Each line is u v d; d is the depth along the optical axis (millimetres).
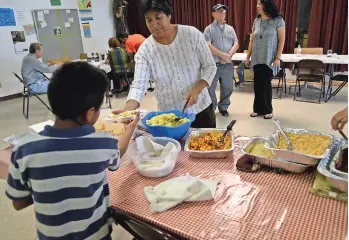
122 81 5613
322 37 5332
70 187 829
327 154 1097
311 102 4363
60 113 810
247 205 982
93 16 7047
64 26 6480
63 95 789
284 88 5191
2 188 2533
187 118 1581
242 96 4957
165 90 1791
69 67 820
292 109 4113
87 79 807
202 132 1505
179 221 930
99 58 6207
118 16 7320
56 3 6270
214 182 1115
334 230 843
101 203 942
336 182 969
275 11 3381
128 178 1202
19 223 2096
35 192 830
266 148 1214
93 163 844
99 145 856
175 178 1144
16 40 5766
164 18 1542
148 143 1333
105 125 1694
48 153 800
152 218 953
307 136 1292
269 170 1188
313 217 902
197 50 1711
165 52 1675
